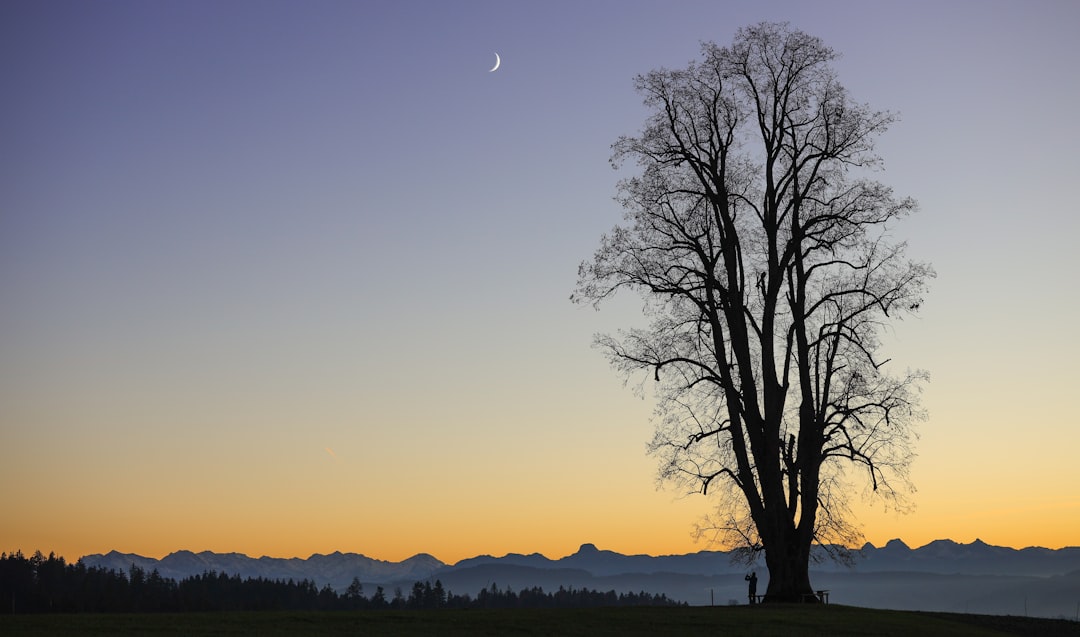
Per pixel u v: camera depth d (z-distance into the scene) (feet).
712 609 150.92
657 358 170.91
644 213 172.86
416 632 119.03
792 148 173.37
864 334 166.81
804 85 173.58
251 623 127.13
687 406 169.99
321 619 134.00
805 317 167.84
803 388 165.58
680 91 175.63
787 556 162.09
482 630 122.31
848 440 165.17
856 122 170.71
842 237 167.84
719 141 174.70
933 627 131.64
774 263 168.76
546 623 130.00
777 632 122.01
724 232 171.22
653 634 119.24
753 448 165.17
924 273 164.76
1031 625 141.18
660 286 170.40
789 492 163.94
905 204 166.30
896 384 165.58
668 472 169.07
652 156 175.63
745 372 166.20
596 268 171.42
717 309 171.32
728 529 169.48
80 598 626.23
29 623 124.36
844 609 152.56
